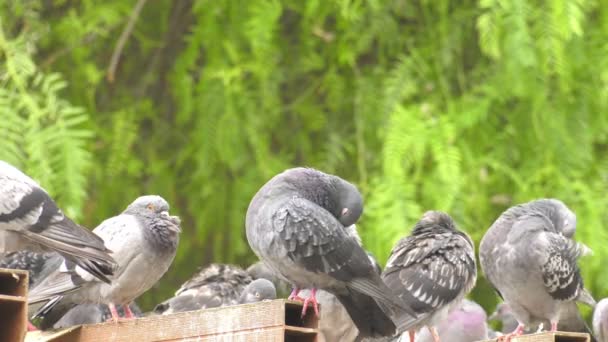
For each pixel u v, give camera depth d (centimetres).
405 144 1609
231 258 1792
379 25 1742
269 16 1697
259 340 1017
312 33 1795
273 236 1112
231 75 1695
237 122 1727
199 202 1830
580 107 1694
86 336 1104
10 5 1767
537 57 1614
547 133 1675
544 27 1602
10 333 1015
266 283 1260
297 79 1856
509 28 1590
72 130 1600
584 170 1705
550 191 1662
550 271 1198
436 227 1254
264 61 1720
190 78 1759
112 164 1762
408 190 1592
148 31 1903
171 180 1855
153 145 1875
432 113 1672
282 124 1834
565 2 1590
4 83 1648
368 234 1597
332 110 1817
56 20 1850
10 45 1658
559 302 1222
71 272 1185
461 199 1623
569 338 1060
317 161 1805
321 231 1105
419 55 1722
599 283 1631
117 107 1861
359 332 1141
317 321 1030
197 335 1044
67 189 1568
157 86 1914
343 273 1109
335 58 1798
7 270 1012
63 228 1124
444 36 1727
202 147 1738
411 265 1211
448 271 1209
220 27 1753
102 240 1116
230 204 1808
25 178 1141
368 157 1731
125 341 1080
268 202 1129
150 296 1903
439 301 1202
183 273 1919
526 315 1236
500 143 1695
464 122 1655
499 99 1669
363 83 1739
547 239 1201
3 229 1120
